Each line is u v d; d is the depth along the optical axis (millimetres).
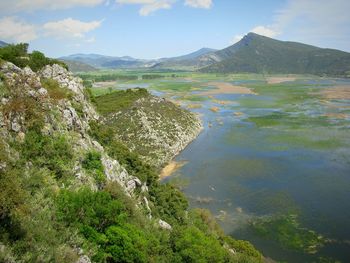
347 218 51031
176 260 29391
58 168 28594
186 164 77312
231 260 33188
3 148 23594
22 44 53594
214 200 58469
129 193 38688
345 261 41438
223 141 95250
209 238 34969
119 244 25922
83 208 25734
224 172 71438
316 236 46719
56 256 20984
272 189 62062
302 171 70250
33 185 24906
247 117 128250
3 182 20609
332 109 140625
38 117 29625
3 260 18031
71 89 50000
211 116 132000
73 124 36750
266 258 42250
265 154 82312
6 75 30047
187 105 158500
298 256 42656
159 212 42906
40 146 28297
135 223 30938
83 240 24281
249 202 57281
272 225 49875
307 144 89438
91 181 31188
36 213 22859
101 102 108062
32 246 20297
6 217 20234
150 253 28047
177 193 50688
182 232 33375
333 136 96688
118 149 50219
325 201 56625
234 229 49000
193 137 99000
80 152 33125
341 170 70188
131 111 95250
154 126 91562
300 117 125000
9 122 26734
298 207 54875
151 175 49594
